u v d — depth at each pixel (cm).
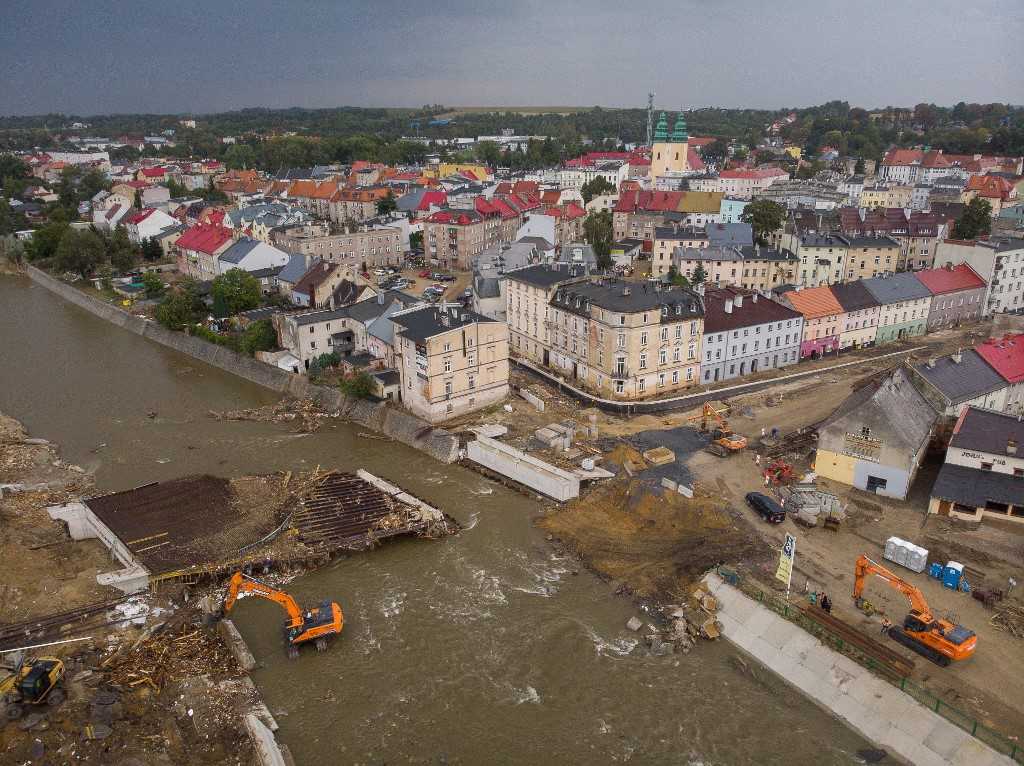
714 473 9519
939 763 5572
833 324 13988
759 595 7138
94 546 8550
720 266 17725
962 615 6812
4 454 10556
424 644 6994
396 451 10950
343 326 13675
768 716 6169
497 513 9200
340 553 8338
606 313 11538
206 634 7106
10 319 18062
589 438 10631
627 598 7569
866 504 8694
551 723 6112
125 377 14100
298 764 5741
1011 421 8862
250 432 11650
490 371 11794
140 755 5606
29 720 5862
